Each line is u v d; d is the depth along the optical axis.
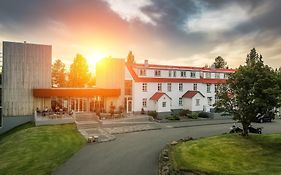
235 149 26.70
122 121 45.28
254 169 21.05
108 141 33.22
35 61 46.56
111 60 53.62
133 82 54.03
